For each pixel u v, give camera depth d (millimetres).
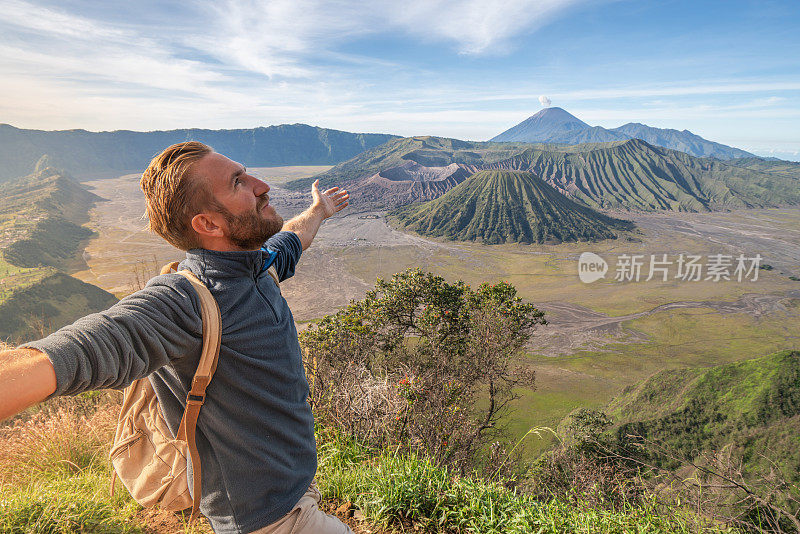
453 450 4211
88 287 141250
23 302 120125
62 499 2510
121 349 805
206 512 1160
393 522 2496
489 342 18625
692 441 37406
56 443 3521
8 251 186250
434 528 2453
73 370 715
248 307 1078
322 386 4195
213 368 1011
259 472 1114
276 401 1124
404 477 2656
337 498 2748
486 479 3027
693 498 3266
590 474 4578
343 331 10445
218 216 1012
